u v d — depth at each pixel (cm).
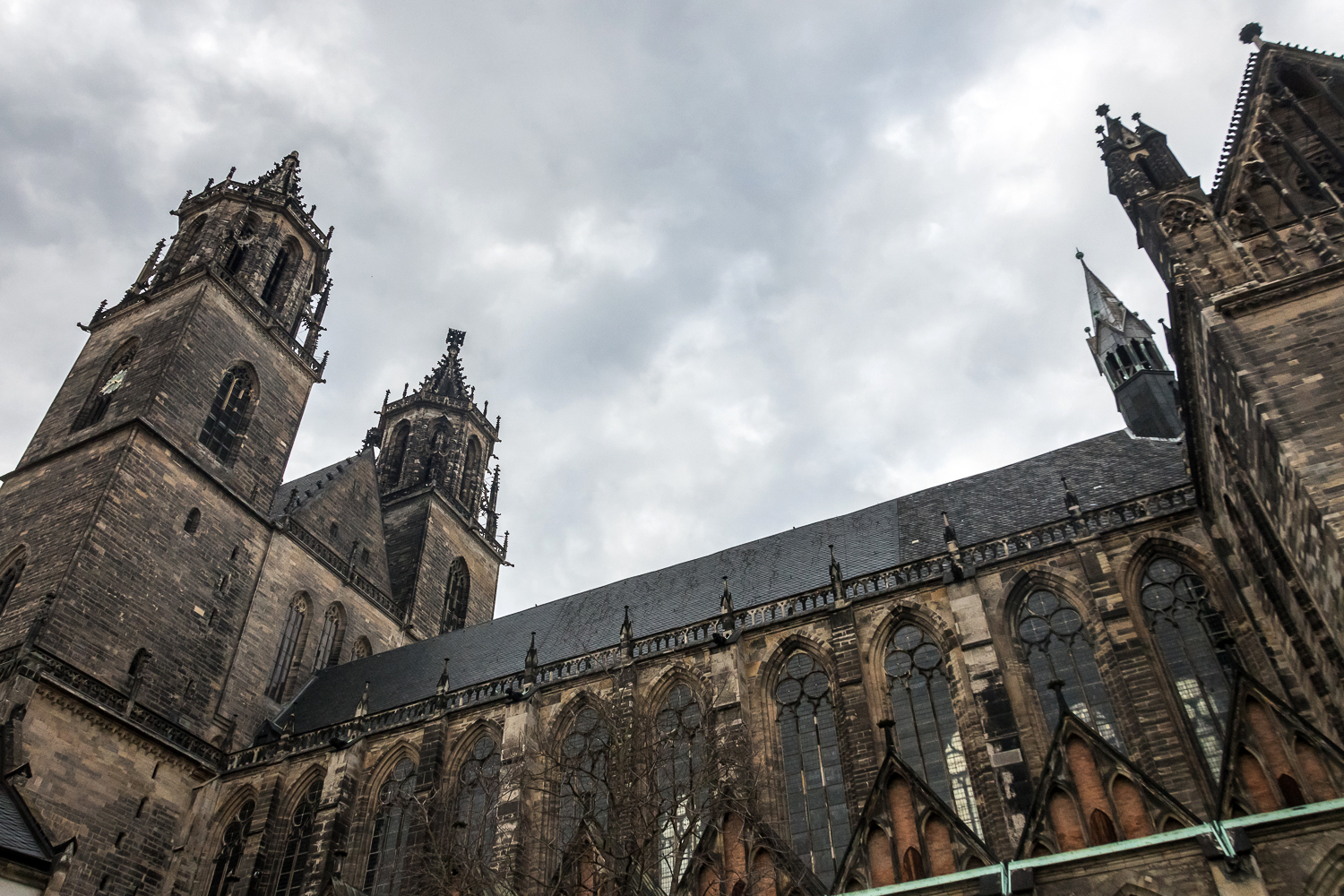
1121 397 6844
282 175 10062
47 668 5750
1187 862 2923
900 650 5150
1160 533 4803
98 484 6738
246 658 7319
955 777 4559
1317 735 3131
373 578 9269
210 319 8188
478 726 6091
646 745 4800
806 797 4869
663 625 6756
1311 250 3794
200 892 6134
